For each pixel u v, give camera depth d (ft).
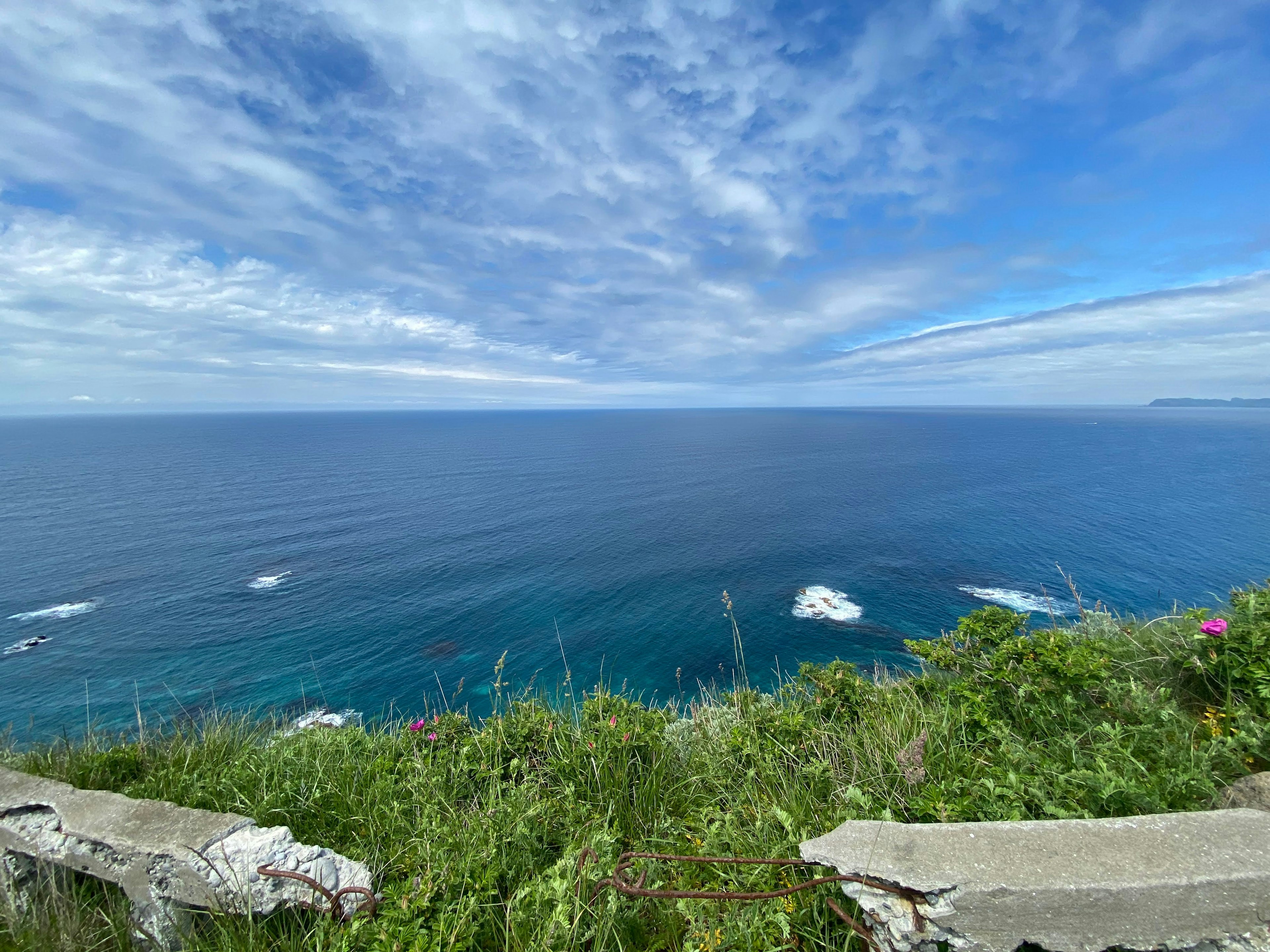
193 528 204.44
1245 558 143.02
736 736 13.12
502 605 124.67
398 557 163.12
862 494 258.57
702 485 290.15
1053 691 12.58
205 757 14.40
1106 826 7.89
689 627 110.11
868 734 12.78
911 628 106.52
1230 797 9.12
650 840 10.89
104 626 115.03
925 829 8.13
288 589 136.36
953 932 6.86
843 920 7.73
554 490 281.95
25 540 187.32
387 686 91.45
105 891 9.63
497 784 12.48
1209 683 12.64
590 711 14.52
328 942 8.31
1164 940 6.63
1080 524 187.42
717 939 8.10
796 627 107.96
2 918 9.09
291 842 9.39
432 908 8.57
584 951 8.27
